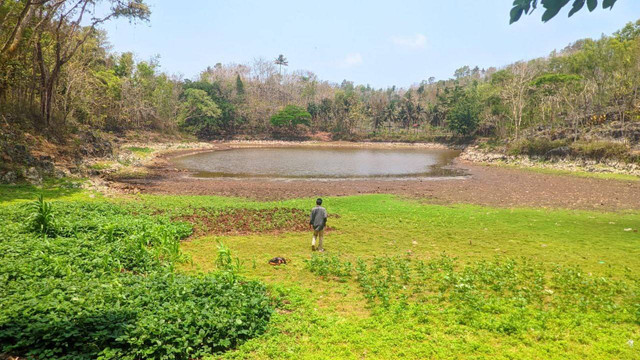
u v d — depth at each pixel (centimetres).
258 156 6625
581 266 1041
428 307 761
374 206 2122
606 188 2956
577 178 3697
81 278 777
